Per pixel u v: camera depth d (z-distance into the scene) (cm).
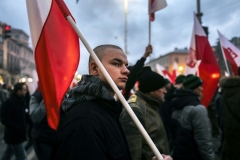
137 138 226
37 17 194
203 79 522
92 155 126
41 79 195
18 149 459
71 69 197
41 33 192
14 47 6606
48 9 195
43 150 359
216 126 663
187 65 564
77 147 127
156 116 261
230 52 578
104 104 152
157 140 251
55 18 197
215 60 526
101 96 149
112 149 138
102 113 146
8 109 452
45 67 195
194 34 551
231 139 325
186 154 309
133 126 228
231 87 328
